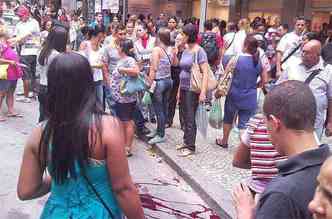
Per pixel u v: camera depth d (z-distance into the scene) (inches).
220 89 278.1
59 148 90.1
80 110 90.6
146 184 240.7
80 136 89.3
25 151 95.9
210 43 402.0
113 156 91.3
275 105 80.0
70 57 91.6
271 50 415.2
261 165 125.4
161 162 275.6
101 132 90.4
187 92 270.8
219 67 392.2
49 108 92.0
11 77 350.9
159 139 298.8
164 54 290.5
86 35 307.3
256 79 270.8
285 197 72.0
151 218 200.2
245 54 267.9
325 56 309.0
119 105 269.6
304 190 71.8
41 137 92.7
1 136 310.2
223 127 289.6
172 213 207.6
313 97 79.8
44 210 94.5
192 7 852.0
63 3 1188.5
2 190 220.8
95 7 739.4
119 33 351.6
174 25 450.9
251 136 126.3
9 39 369.1
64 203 92.4
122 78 264.7
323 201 55.9
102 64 297.7
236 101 272.2
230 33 393.7
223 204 208.5
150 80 289.0
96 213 91.4
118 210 96.1
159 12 844.0
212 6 759.7
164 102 300.7
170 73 299.0
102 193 93.0
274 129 81.0
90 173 91.4
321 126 204.7
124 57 263.6
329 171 55.6
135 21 475.2
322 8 596.1
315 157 74.5
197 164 260.2
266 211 73.1
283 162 76.8
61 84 90.3
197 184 232.5
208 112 309.3
